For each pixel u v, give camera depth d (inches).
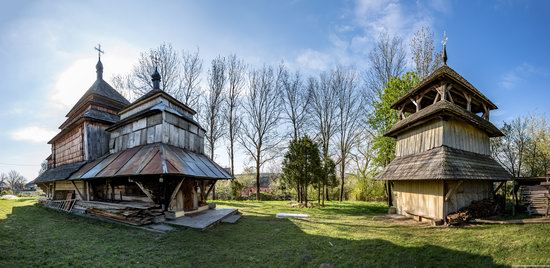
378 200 946.7
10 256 223.6
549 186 423.2
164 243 298.0
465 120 451.5
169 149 454.9
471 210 403.9
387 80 994.1
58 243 278.5
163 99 518.0
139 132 513.7
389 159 823.1
